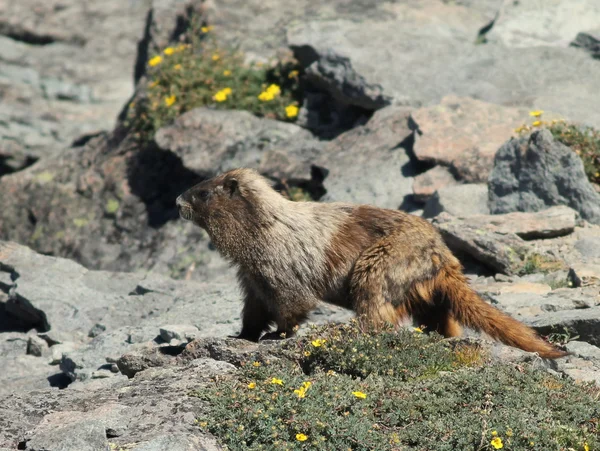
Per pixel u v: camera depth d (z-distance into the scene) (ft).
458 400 66.18
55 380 99.91
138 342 99.91
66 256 169.07
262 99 164.76
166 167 172.76
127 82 246.47
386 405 65.87
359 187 139.13
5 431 64.80
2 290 128.16
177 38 203.10
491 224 112.27
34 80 241.55
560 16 177.68
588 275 97.45
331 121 166.50
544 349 74.28
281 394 65.00
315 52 168.55
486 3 192.85
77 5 247.50
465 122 139.95
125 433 62.49
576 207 118.32
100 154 187.21
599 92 150.82
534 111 139.95
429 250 79.71
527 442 61.46
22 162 235.81
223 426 62.95
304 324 87.40
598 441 62.69
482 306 76.74
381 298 79.05
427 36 171.01
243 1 195.11
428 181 132.46
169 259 156.04
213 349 78.59
